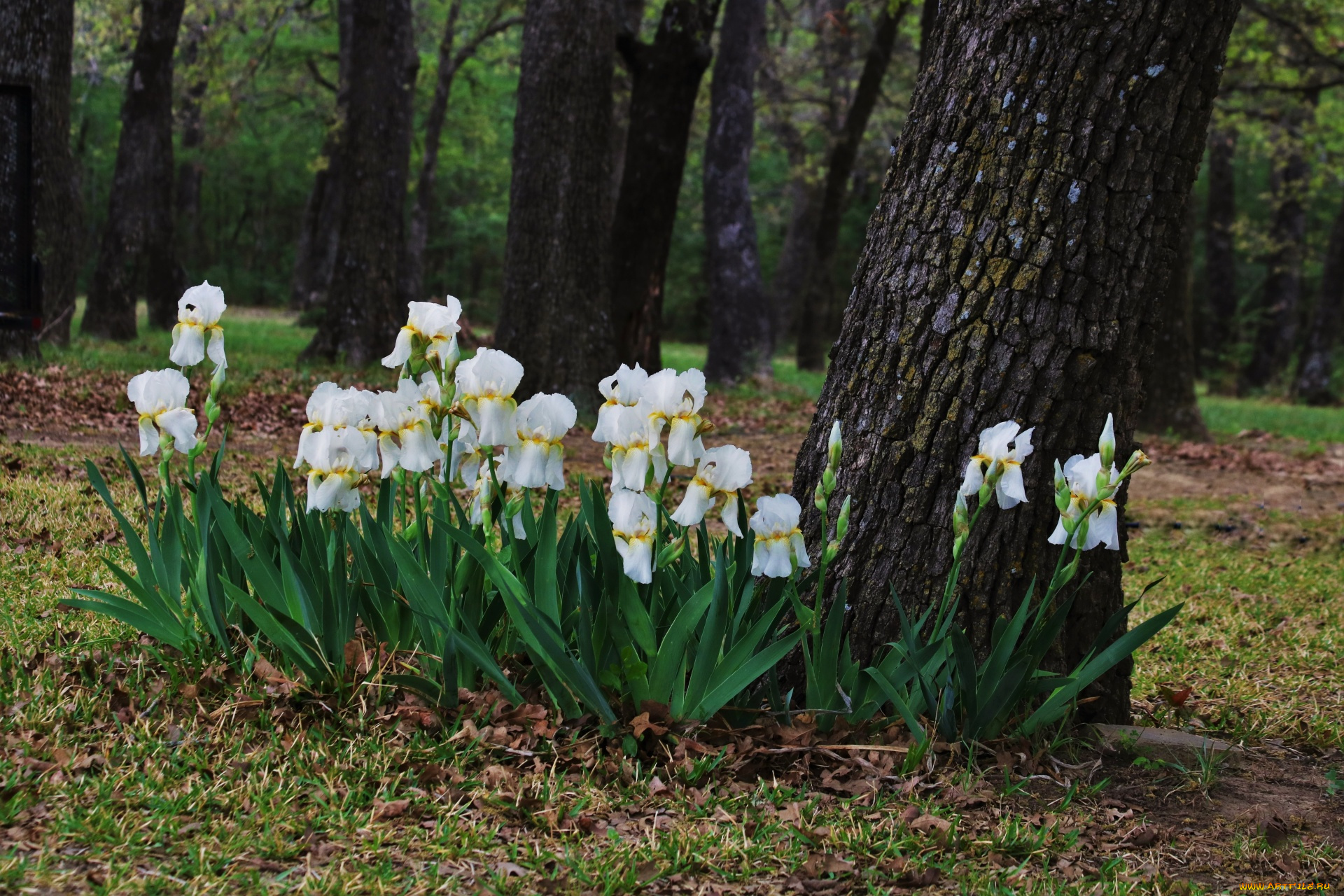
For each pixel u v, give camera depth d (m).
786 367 25.23
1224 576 6.88
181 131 34.66
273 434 9.79
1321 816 3.28
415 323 3.18
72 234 13.19
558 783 3.00
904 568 3.63
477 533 3.68
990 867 2.80
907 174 3.78
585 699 3.15
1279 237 30.59
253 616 3.37
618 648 3.21
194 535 3.77
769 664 3.19
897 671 3.38
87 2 23.59
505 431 3.13
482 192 47.59
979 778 3.24
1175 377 14.87
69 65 12.94
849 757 3.26
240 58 26.80
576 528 3.52
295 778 2.92
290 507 3.68
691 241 44.53
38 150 12.68
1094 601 3.74
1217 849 3.02
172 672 3.43
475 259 49.78
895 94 28.67
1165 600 6.21
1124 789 3.36
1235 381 31.62
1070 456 3.52
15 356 11.16
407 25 15.55
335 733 3.19
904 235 3.73
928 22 13.09
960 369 3.58
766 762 3.27
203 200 48.78
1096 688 3.83
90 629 4.05
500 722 3.26
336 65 31.56
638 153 14.30
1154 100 3.49
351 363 15.02
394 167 15.45
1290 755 3.88
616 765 3.11
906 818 2.98
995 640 3.35
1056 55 3.50
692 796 3.01
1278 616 5.96
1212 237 31.97
